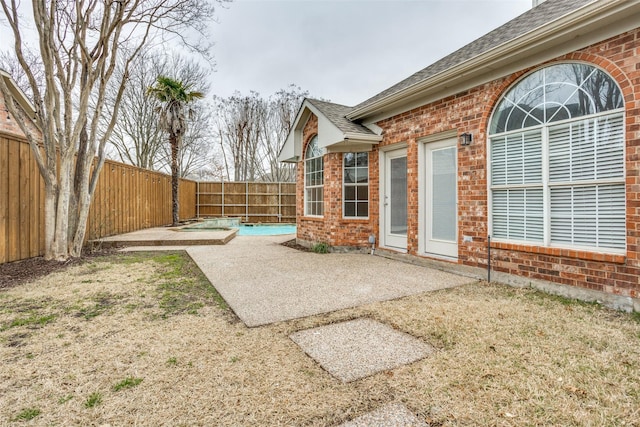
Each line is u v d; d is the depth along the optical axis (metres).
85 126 6.99
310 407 2.03
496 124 5.08
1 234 6.01
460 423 1.87
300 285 4.87
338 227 8.03
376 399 2.11
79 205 7.02
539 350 2.72
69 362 2.56
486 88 5.13
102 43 6.73
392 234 7.36
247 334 3.12
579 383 2.24
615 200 3.90
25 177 6.50
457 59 6.46
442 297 4.25
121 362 2.56
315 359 2.62
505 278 4.91
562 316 3.50
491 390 2.18
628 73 3.63
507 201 4.98
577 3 4.98
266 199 19.61
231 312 3.75
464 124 5.47
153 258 7.15
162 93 14.98
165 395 2.14
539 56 4.44
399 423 1.88
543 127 4.48
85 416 1.93
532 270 4.61
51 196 6.45
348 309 3.81
